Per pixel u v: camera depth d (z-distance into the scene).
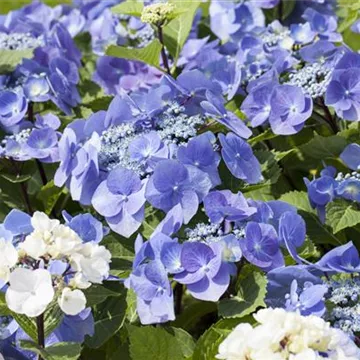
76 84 1.40
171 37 1.33
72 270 1.00
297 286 1.07
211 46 1.38
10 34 1.44
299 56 1.32
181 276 1.06
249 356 0.93
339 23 1.43
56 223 0.99
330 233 1.18
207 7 1.53
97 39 1.44
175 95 1.19
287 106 1.21
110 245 1.14
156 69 1.37
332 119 1.25
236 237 1.07
